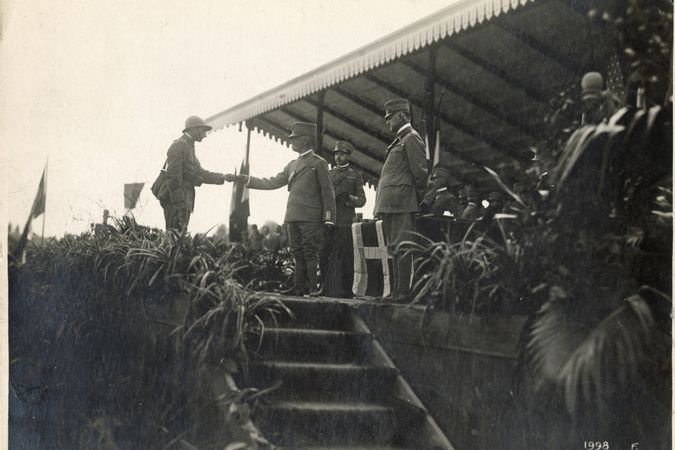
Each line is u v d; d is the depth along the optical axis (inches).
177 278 234.1
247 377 211.3
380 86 340.8
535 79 227.1
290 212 281.7
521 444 187.9
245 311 220.4
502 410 191.3
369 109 359.9
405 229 241.3
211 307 224.1
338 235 311.0
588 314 190.9
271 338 222.8
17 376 295.3
